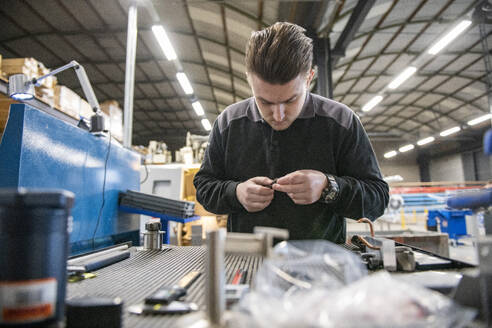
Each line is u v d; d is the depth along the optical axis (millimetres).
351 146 964
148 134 12477
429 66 7199
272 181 800
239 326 319
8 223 314
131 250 992
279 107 778
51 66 7055
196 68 7438
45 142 916
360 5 3994
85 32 5922
